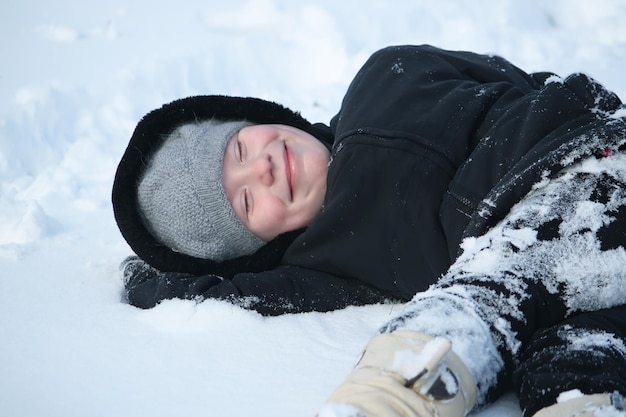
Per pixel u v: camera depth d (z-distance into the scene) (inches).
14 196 124.3
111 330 81.3
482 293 61.1
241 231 91.4
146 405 66.4
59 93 142.3
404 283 82.2
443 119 81.4
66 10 181.5
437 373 54.0
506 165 75.4
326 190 86.4
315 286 86.1
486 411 60.6
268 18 168.7
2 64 158.6
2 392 69.3
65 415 65.4
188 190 91.8
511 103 81.6
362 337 76.9
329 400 54.3
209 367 72.4
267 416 63.5
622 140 68.5
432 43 155.2
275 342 76.8
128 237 94.2
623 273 64.4
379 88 87.7
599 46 149.6
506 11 159.6
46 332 81.0
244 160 92.2
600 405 53.9
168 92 148.6
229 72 154.6
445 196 78.1
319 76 153.8
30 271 99.5
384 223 81.4
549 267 63.7
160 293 87.4
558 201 67.1
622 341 60.2
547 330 62.1
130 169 97.4
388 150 81.3
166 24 172.1
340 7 168.6
